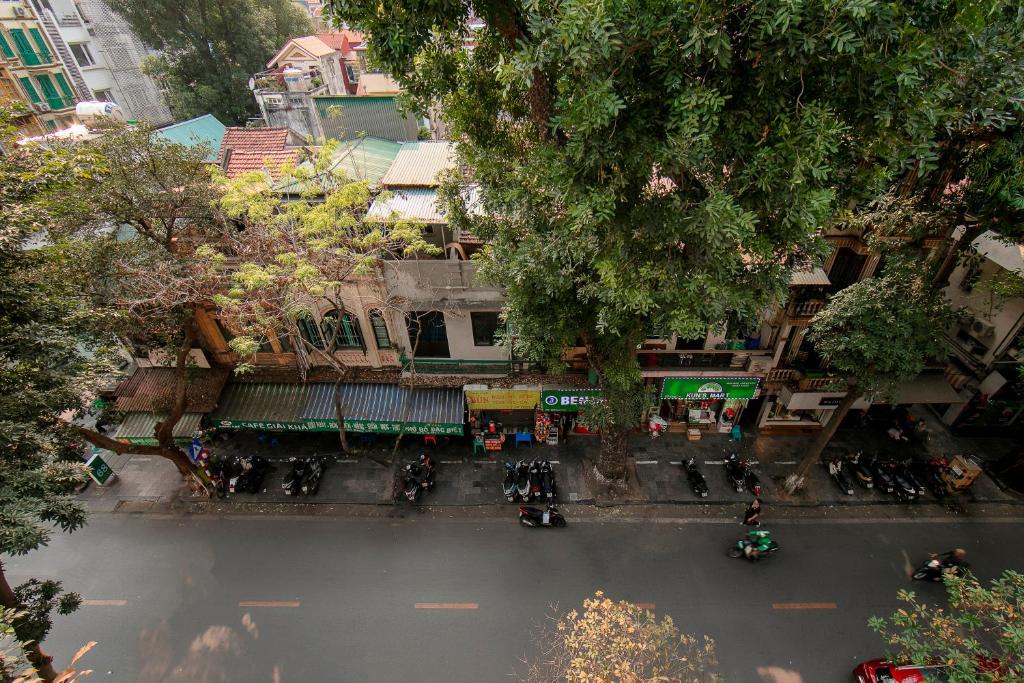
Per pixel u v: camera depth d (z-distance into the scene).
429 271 18.25
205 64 44.12
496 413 23.61
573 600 17.25
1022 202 12.80
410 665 15.65
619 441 19.81
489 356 21.05
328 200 16.33
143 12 40.03
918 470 21.62
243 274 15.49
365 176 20.83
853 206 17.28
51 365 12.59
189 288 16.83
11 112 13.32
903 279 16.72
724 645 15.89
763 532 18.02
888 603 17.12
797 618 16.67
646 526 19.84
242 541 19.62
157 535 19.89
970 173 14.59
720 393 21.58
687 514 20.31
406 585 17.89
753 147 9.48
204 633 16.67
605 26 7.54
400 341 21.03
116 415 18.31
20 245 12.30
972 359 22.48
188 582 18.20
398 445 23.44
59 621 16.98
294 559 18.91
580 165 10.44
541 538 19.45
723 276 10.61
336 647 16.17
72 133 20.28
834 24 7.24
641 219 11.15
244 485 21.39
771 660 15.52
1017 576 9.80
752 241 10.37
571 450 23.16
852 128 9.27
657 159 9.85
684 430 24.05
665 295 10.80
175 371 22.06
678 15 7.74
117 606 17.45
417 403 21.48
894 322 16.33
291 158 18.14
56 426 13.57
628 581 17.83
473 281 18.20
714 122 8.48
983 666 9.57
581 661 11.02
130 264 16.58
